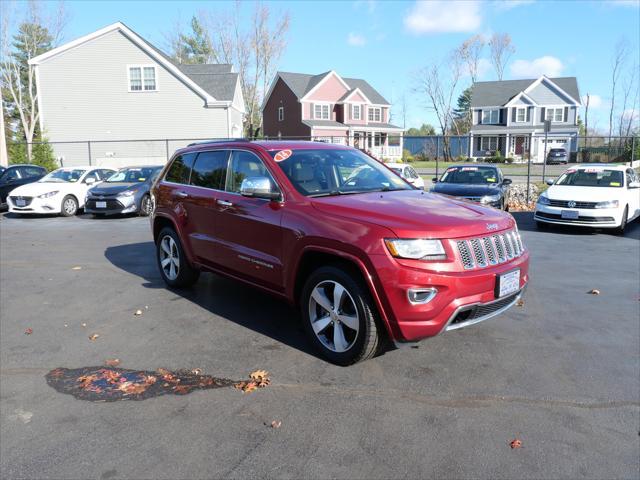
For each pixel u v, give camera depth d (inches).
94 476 108.9
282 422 129.3
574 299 233.5
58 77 1167.0
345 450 117.1
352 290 151.6
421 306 140.9
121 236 426.6
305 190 177.9
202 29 2468.0
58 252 355.3
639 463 111.7
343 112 1975.9
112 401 141.2
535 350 173.6
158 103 1178.6
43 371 160.9
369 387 147.5
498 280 151.2
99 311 219.3
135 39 1144.2
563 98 2006.6
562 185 479.2
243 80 2096.5
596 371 157.2
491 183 501.0
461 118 3019.2
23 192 560.4
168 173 249.9
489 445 118.6
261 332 191.9
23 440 122.6
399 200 170.9
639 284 260.8
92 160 1192.8
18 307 226.7
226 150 211.5
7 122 2062.0
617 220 416.5
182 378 154.6
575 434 123.0
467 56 2460.6
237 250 195.8
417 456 114.7
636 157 1355.8
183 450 118.0
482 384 148.8
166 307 223.3
